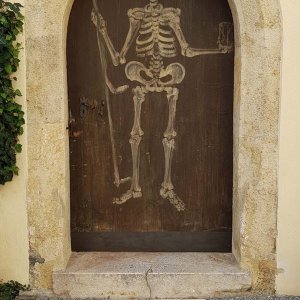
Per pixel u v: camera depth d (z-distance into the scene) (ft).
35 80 15.15
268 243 15.71
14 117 14.97
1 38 14.35
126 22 16.66
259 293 15.85
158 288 15.79
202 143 17.07
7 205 15.47
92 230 17.25
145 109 16.99
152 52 16.79
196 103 16.94
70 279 15.71
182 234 17.26
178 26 16.69
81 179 17.13
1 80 14.73
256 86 15.28
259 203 15.61
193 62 16.80
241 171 15.76
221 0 16.58
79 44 16.69
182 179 17.21
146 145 17.12
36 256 15.71
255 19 15.03
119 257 16.85
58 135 15.39
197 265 16.25
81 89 16.84
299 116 15.26
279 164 15.40
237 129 15.87
